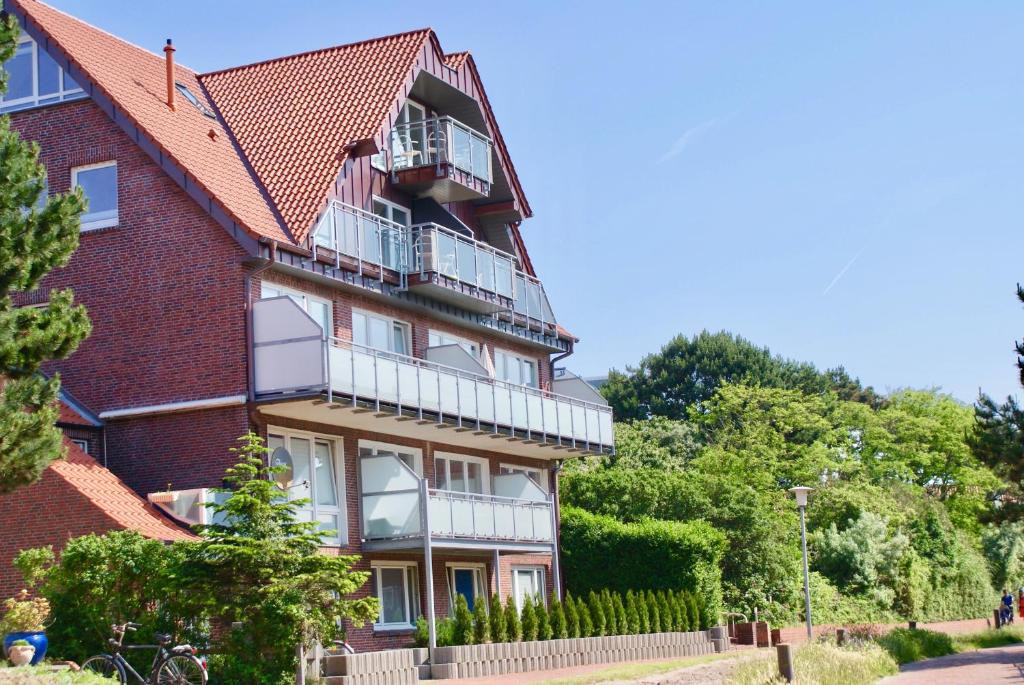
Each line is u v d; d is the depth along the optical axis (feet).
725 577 150.82
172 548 71.20
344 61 110.52
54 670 62.69
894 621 169.07
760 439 214.90
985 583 202.28
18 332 62.80
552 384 132.67
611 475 161.17
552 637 103.35
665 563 129.18
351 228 98.37
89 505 81.61
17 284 62.80
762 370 265.75
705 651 120.26
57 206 64.08
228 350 89.71
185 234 91.76
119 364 92.68
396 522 97.25
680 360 265.54
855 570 170.91
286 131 103.40
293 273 94.02
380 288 101.60
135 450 91.50
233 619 69.26
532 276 127.95
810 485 203.82
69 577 70.95
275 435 92.27
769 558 152.97
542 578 125.59
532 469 127.03
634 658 110.52
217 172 95.14
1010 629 154.30
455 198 115.55
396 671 79.20
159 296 92.07
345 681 74.33
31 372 63.46
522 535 109.91
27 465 61.16
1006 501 134.31
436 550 103.96
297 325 88.58
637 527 131.95
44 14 97.86
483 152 116.16
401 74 106.52
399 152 109.70
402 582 103.55
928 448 243.19
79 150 95.14
